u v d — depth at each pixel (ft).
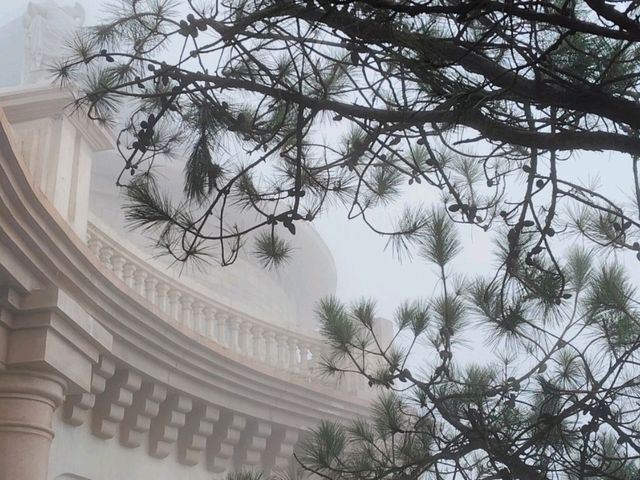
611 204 16.58
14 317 32.55
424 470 20.97
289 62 15.48
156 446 42.80
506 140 15.20
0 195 29.45
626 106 14.46
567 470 18.48
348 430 25.13
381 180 19.10
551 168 16.10
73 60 17.39
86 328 34.42
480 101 14.26
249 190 16.65
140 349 39.73
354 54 14.78
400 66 15.44
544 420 18.08
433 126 16.30
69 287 34.99
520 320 19.97
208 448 46.52
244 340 50.14
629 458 18.17
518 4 12.82
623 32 12.66
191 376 43.06
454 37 14.47
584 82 14.52
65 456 36.91
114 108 17.39
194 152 16.26
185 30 14.38
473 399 20.72
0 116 27.63
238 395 45.98
